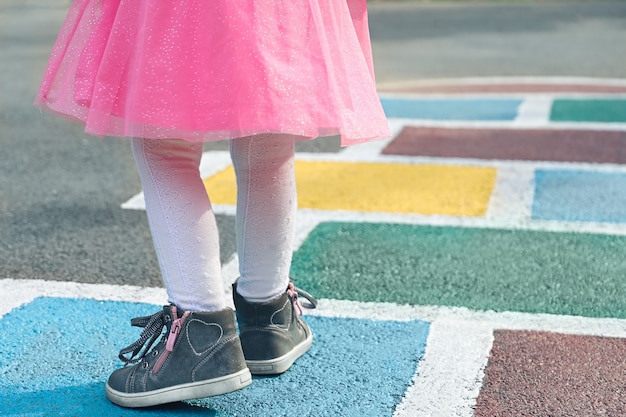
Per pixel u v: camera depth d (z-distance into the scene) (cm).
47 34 1345
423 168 536
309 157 567
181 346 239
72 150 598
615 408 247
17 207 459
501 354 281
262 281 257
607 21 1571
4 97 816
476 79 905
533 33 1368
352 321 307
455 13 1791
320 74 225
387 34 1369
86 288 342
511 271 358
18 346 287
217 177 516
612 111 713
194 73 219
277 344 261
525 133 633
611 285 343
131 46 226
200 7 219
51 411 245
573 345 288
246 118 216
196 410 245
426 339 292
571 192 480
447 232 409
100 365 274
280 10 222
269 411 244
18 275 357
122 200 474
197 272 238
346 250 383
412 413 243
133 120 219
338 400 250
